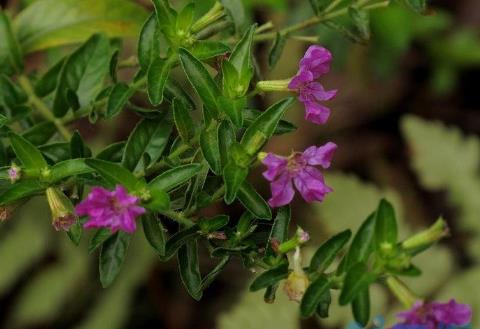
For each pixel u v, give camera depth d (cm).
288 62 48
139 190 30
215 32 34
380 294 48
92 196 29
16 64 37
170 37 32
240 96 31
